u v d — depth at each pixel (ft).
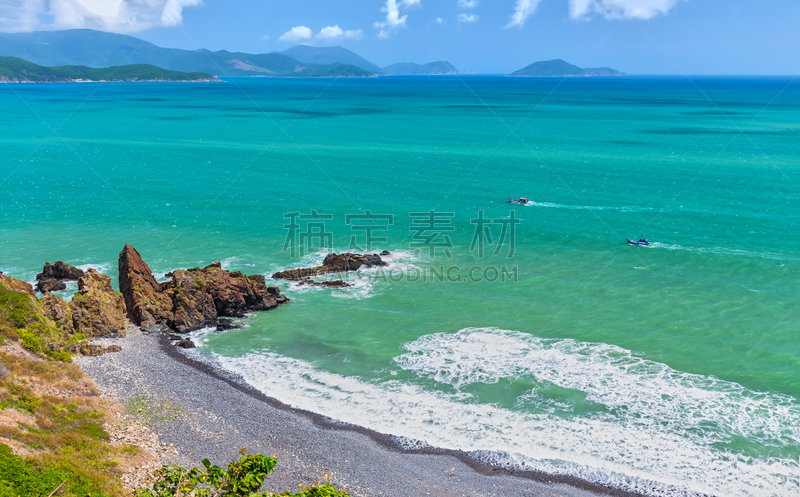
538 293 167.02
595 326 145.59
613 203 277.64
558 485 88.84
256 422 103.86
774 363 126.62
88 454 82.94
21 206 266.77
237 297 152.87
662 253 202.28
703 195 290.76
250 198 290.56
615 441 99.66
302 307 158.10
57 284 163.43
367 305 159.33
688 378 120.67
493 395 114.32
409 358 130.11
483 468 92.84
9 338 114.01
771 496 86.02
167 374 120.26
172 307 149.28
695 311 153.69
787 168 358.23
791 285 170.81
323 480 87.56
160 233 228.63
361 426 104.17
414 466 92.68
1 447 73.87
